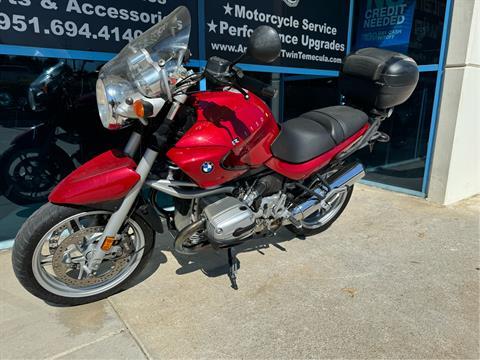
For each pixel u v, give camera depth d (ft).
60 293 7.06
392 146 14.38
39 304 7.36
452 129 11.99
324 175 9.27
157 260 9.05
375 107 9.33
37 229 6.42
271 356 6.05
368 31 14.71
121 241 7.41
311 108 16.47
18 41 8.70
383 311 7.15
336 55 15.07
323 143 8.29
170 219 8.04
